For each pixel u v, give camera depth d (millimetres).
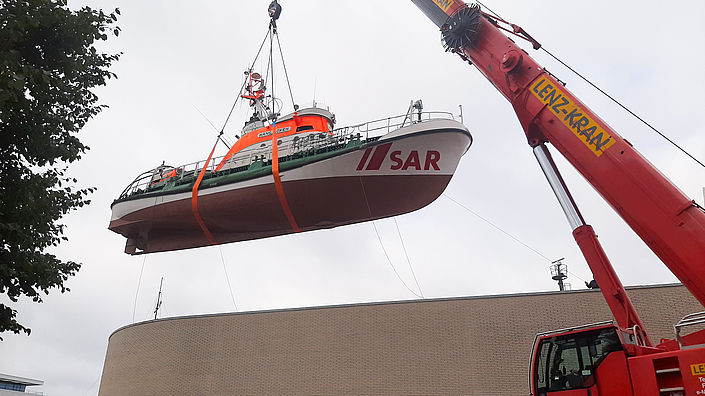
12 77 7195
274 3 20875
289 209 15883
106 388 19500
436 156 14828
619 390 7309
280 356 16969
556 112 9133
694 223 7324
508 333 15328
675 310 14281
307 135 17250
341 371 16203
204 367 17578
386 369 15844
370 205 15898
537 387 8156
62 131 9203
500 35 10375
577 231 9023
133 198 18203
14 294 8266
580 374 7762
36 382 40938
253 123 21172
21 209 8102
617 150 8258
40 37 8711
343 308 17031
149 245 18969
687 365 6699
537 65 9664
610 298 8594
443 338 15758
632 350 7500
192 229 17625
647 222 7734
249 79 22812
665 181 7734
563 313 15102
